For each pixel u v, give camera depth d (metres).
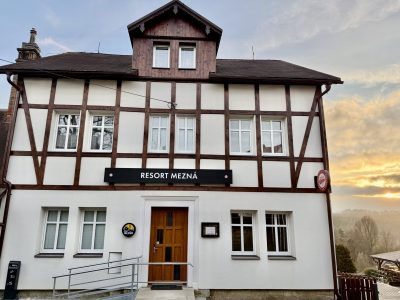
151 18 10.44
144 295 7.75
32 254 8.67
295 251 9.18
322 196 9.61
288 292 8.94
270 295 8.88
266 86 10.44
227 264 8.98
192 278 8.82
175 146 9.82
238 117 10.28
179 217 9.44
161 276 9.06
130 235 8.94
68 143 9.80
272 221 9.63
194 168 9.57
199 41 10.64
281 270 9.03
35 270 8.59
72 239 8.86
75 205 9.08
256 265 9.02
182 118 10.17
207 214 9.27
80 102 9.89
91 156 9.46
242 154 9.94
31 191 9.08
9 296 8.23
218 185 9.50
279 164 9.80
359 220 52.69
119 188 9.26
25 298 8.40
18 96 9.76
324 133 10.08
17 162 9.27
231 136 10.19
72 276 8.65
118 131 9.71
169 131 9.88
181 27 10.69
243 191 9.49
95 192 9.20
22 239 8.74
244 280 8.90
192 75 10.30
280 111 10.25
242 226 9.54
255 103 10.27
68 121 9.98
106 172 9.22
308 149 10.00
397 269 22.02
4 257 8.59
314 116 10.30
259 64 12.45
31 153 9.34
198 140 9.80
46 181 9.19
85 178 9.28
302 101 10.39
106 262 8.52
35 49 12.18
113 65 11.05
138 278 8.70
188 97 10.14
